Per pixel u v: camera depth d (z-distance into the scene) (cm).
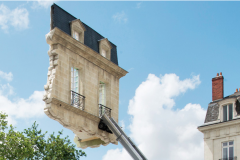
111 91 3862
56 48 3350
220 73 4638
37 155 3784
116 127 3562
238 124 4206
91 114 3512
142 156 3431
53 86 3241
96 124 3606
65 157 3884
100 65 3766
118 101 3941
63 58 3381
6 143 3434
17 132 3584
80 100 3484
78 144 3869
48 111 3192
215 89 4628
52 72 3297
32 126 3962
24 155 3434
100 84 3875
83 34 3619
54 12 3397
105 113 3628
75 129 3459
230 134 4238
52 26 3356
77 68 3562
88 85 3588
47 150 3797
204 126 4403
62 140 3959
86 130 3509
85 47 3544
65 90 3344
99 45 3816
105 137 3678
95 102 3634
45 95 3222
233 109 4312
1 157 3347
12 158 3384
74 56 3497
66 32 3447
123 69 3988
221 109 4400
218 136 4319
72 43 3441
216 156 4272
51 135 3959
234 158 4141
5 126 3553
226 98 4400
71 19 3575
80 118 3444
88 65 3631
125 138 3481
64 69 3372
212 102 4581
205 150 4366
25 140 3519
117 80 3978
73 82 3497
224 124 4272
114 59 4012
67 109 3328
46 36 3334
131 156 3397
